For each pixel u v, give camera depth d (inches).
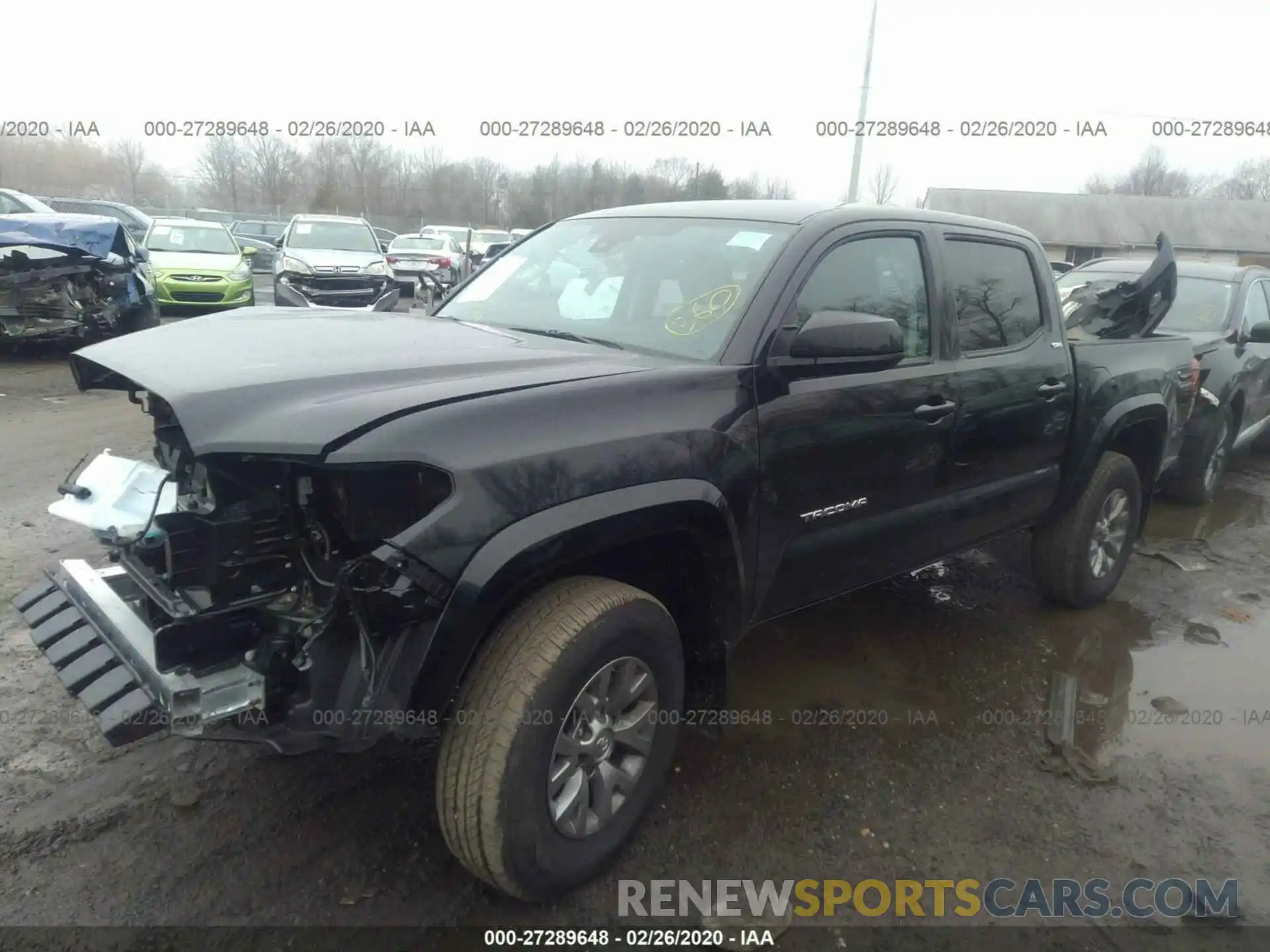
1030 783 130.9
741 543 112.5
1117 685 163.0
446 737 92.8
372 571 83.6
